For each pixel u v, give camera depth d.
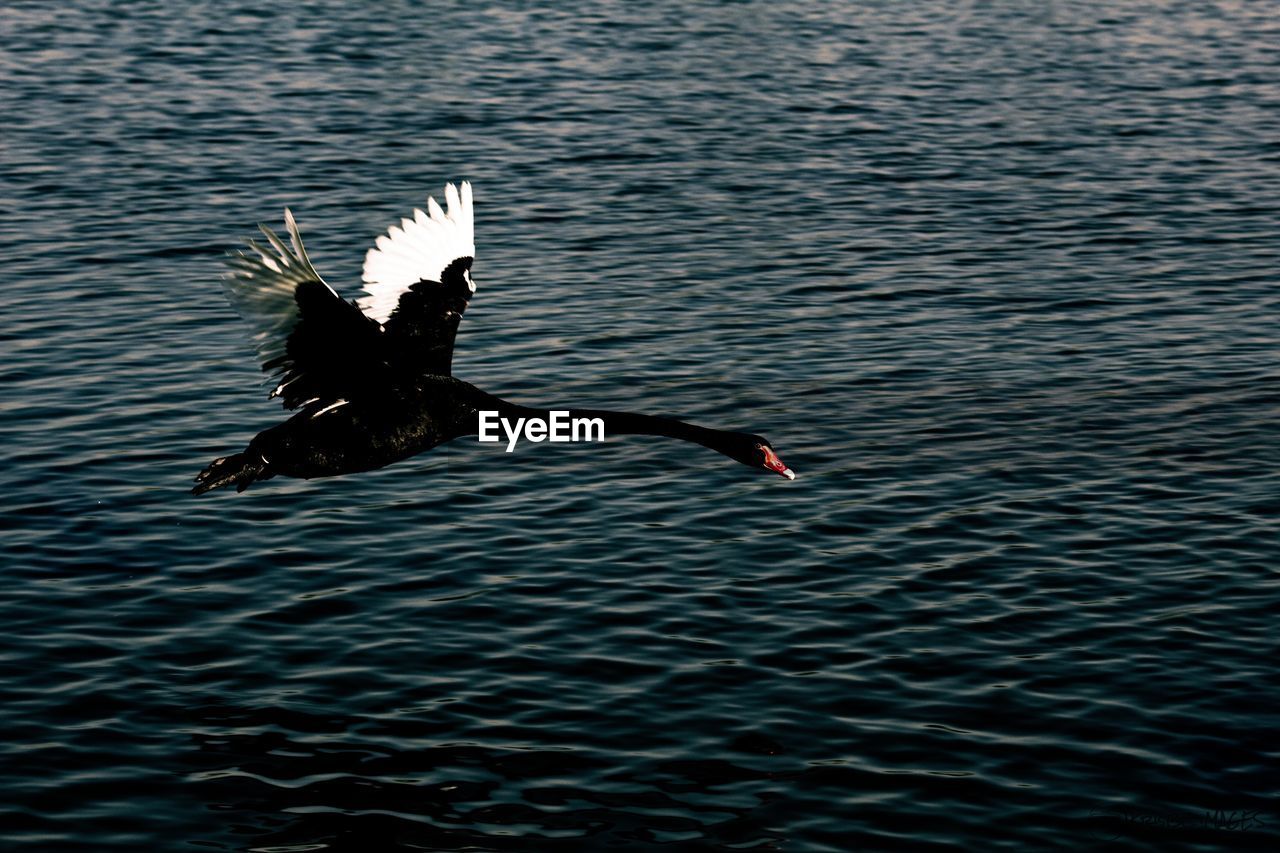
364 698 15.38
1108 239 30.80
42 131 36.94
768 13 51.50
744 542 18.48
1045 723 14.93
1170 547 18.36
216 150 35.72
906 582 17.53
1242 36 49.06
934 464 20.70
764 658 16.00
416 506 19.47
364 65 43.66
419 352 9.84
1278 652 16.09
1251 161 36.22
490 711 15.14
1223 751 14.50
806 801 13.82
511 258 29.23
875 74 43.78
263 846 13.33
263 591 17.38
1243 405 22.72
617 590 17.34
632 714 15.06
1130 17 51.81
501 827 13.51
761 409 22.55
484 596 17.23
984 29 49.75
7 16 49.00
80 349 24.45
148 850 13.29
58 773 14.22
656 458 20.91
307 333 9.64
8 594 17.22
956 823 13.51
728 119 39.06
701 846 13.25
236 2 51.44
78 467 20.36
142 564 17.94
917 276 28.53
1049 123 39.22
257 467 9.56
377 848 13.30
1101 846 13.23
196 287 27.47
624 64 44.34
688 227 31.16
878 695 15.36
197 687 15.56
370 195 32.81
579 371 23.95
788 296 27.41
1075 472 20.45
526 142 36.78
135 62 43.56
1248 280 28.48
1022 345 25.22
